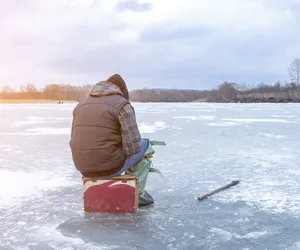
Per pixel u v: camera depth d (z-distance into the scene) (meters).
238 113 31.20
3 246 3.30
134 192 4.16
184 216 4.08
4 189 5.27
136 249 3.24
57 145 10.48
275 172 6.34
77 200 4.73
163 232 3.62
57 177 6.07
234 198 4.80
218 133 13.43
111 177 4.19
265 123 18.45
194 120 21.56
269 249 3.21
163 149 9.22
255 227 3.74
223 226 3.78
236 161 7.43
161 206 4.46
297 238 3.45
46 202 4.64
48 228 3.73
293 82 102.12
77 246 3.30
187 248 3.25
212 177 6.01
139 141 4.13
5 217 4.07
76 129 4.13
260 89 113.31
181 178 5.95
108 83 4.25
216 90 121.75
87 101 4.21
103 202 4.22
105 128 4.01
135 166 4.44
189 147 9.59
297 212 4.21
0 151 9.19
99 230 3.67
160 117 25.28
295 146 9.67
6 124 19.98
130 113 4.07
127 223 3.87
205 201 4.68
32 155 8.50
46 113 36.06
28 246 3.30
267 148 9.33
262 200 4.69
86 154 4.04
